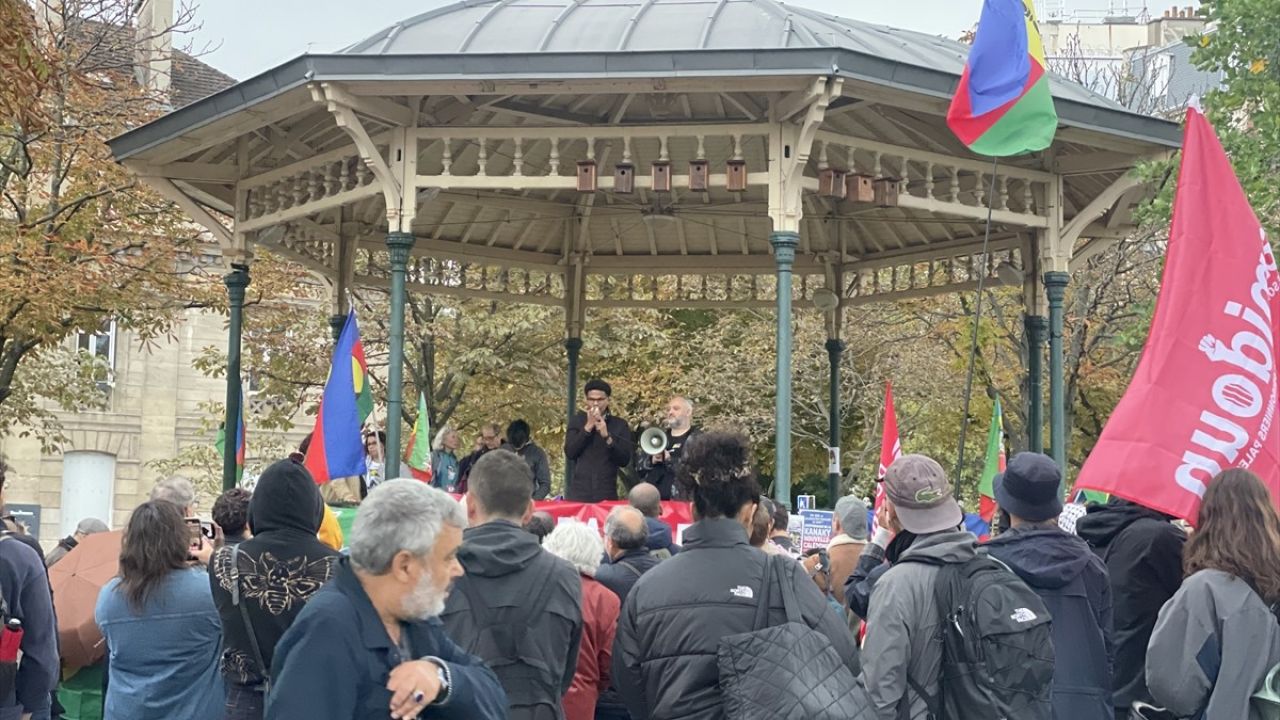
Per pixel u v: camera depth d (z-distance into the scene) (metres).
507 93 11.56
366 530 3.71
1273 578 5.14
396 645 3.76
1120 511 6.59
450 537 3.79
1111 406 27.34
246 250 14.66
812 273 17.86
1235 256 6.69
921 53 13.21
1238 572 5.18
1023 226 13.89
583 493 13.89
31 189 21.77
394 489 3.77
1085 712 5.54
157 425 40.31
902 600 5.11
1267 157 15.12
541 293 18.05
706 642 4.66
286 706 3.53
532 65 11.20
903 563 5.21
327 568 5.72
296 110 12.31
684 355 31.72
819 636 4.62
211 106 12.54
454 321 27.55
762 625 4.68
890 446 13.16
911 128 13.68
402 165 12.23
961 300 26.38
